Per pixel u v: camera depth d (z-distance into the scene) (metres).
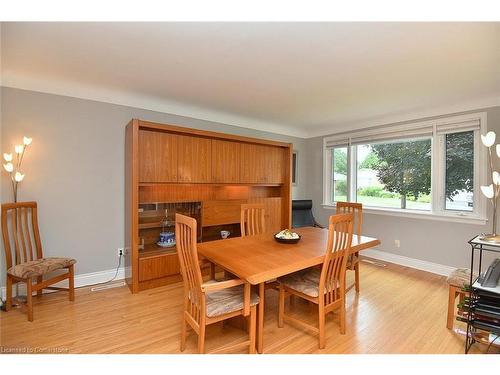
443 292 2.80
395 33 1.73
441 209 3.38
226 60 2.16
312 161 4.99
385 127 3.90
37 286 2.19
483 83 2.58
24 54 2.09
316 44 1.89
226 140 3.54
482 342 1.76
